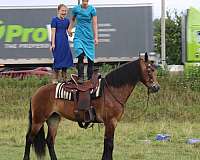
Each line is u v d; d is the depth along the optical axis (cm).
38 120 1127
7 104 2384
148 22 3188
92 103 1093
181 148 1441
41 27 3209
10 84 2534
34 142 1135
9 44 3219
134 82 1095
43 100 1122
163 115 2244
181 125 2016
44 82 2555
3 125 1941
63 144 1521
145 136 1700
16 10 3209
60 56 1195
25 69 3272
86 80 1120
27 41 3212
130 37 3194
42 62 3212
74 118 1109
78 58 1154
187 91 2391
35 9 3209
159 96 2353
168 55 5019
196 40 3080
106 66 2423
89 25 1161
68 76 1405
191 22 3100
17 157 1294
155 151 1384
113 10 3194
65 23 1195
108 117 1085
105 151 1074
